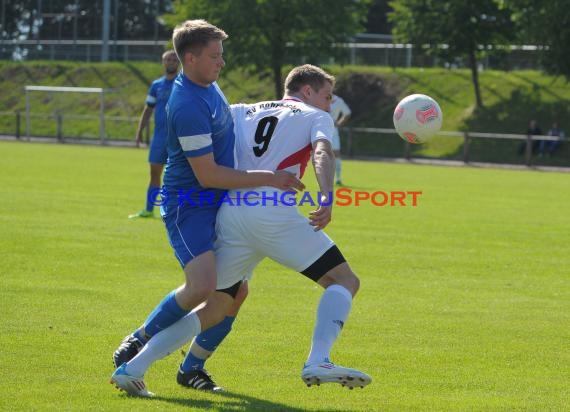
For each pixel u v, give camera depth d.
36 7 192.88
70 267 31.86
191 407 16.89
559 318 25.84
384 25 190.00
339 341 22.59
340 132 139.88
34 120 162.75
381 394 18.16
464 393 18.33
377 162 114.38
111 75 173.00
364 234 43.22
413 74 151.00
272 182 17.66
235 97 156.62
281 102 18.84
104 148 123.38
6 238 38.00
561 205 60.50
